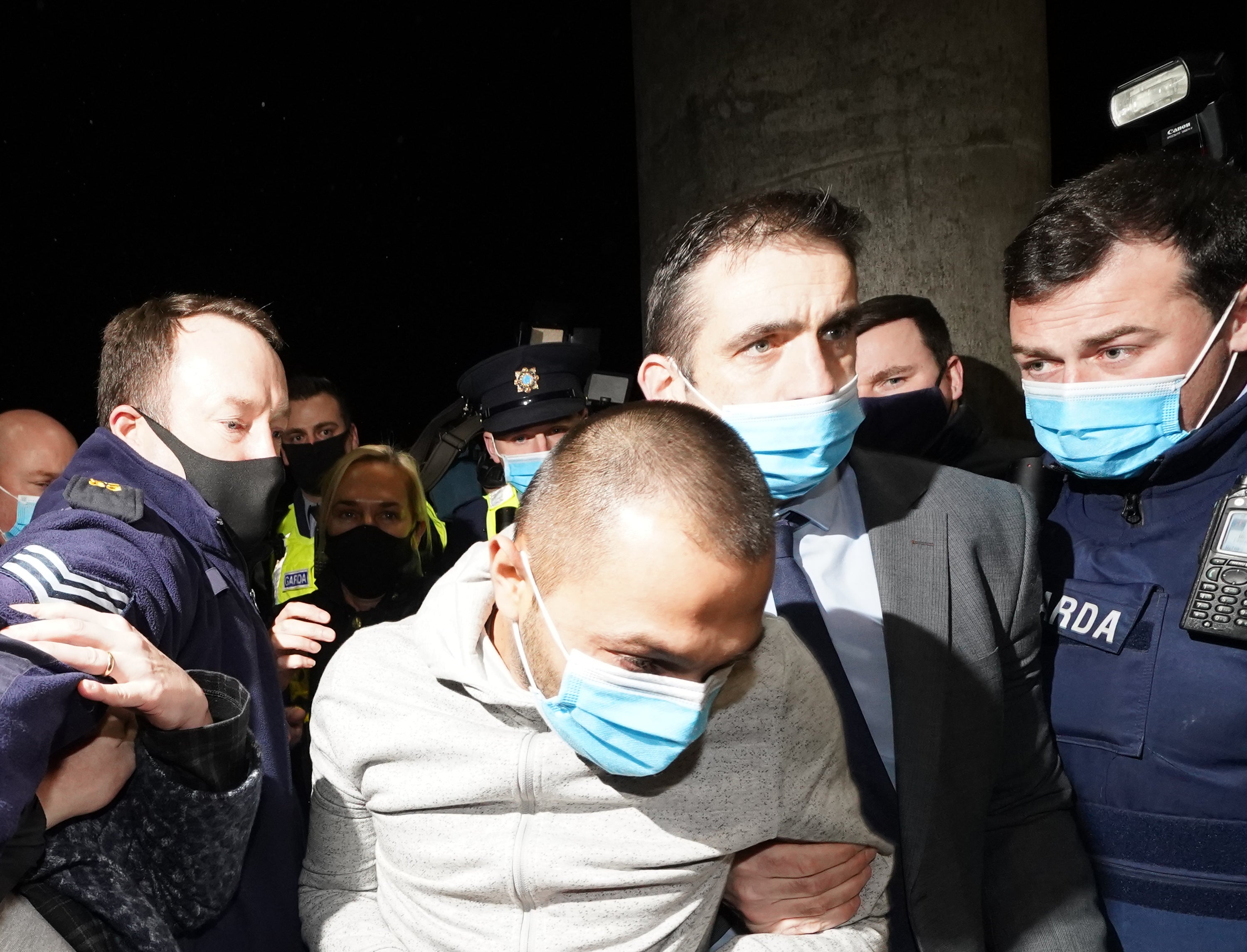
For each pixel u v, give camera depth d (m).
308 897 1.30
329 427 3.43
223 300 1.58
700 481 0.96
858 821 1.20
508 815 1.17
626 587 0.96
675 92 3.29
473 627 1.18
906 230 3.07
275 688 1.50
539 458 2.65
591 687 1.00
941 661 1.36
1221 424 1.43
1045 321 1.47
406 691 1.22
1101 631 1.49
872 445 2.11
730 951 1.14
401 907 1.22
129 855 1.20
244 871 1.34
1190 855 1.42
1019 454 2.09
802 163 3.11
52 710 0.99
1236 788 1.39
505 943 1.15
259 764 1.22
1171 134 1.73
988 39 3.13
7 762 0.96
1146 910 1.45
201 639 1.34
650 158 3.41
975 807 1.36
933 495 1.46
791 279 1.34
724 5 3.15
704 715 1.01
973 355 3.10
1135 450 1.47
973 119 3.10
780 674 1.16
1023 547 1.46
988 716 1.37
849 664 1.42
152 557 1.25
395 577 2.45
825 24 3.07
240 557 1.50
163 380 1.48
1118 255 1.40
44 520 1.25
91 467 1.42
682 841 1.13
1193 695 1.41
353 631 2.44
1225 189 1.41
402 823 1.19
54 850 1.14
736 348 1.36
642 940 1.15
